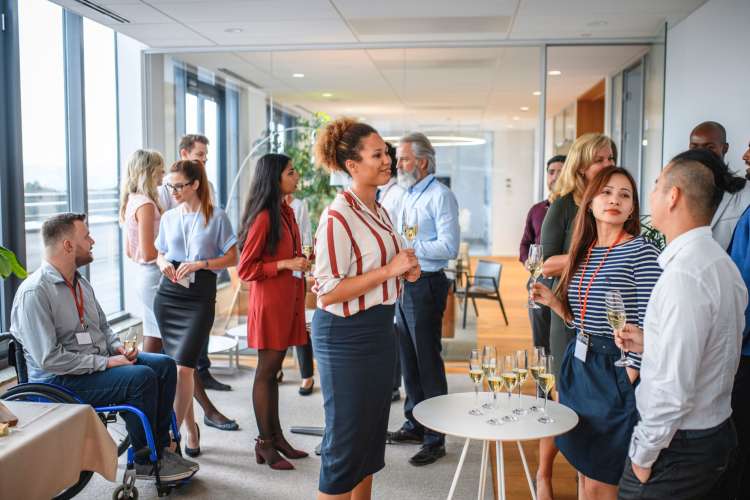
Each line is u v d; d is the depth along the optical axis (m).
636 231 2.79
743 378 2.94
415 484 3.88
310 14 5.81
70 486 3.21
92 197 6.67
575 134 8.35
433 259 4.16
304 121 7.10
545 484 3.47
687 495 2.14
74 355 3.54
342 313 2.65
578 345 2.80
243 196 7.18
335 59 7.07
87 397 3.57
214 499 3.67
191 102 7.19
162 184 5.20
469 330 7.30
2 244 5.27
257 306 4.03
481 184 10.67
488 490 3.79
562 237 3.57
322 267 2.63
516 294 10.79
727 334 2.07
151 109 7.21
